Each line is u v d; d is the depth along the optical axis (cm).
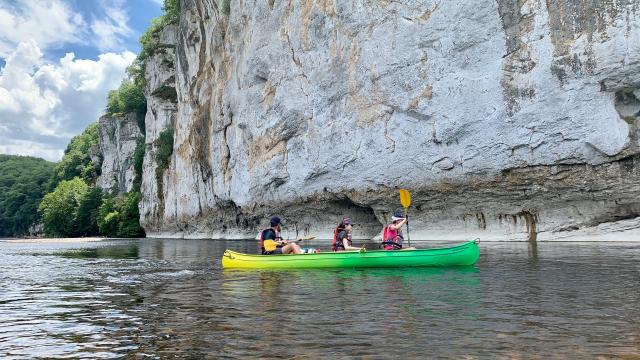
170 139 5334
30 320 630
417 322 534
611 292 676
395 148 2173
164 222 5203
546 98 1728
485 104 1880
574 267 961
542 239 1834
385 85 2198
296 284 870
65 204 7569
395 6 2169
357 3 2333
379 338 473
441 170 2027
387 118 2205
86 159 9588
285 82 2773
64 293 876
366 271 1053
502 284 789
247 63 3133
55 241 4769
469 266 1060
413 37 2091
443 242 1942
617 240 1625
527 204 1873
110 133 7744
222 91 3641
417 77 2077
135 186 6456
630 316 533
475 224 2055
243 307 661
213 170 3828
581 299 633
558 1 1697
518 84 1795
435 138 2022
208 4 3988
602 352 412
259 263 1198
